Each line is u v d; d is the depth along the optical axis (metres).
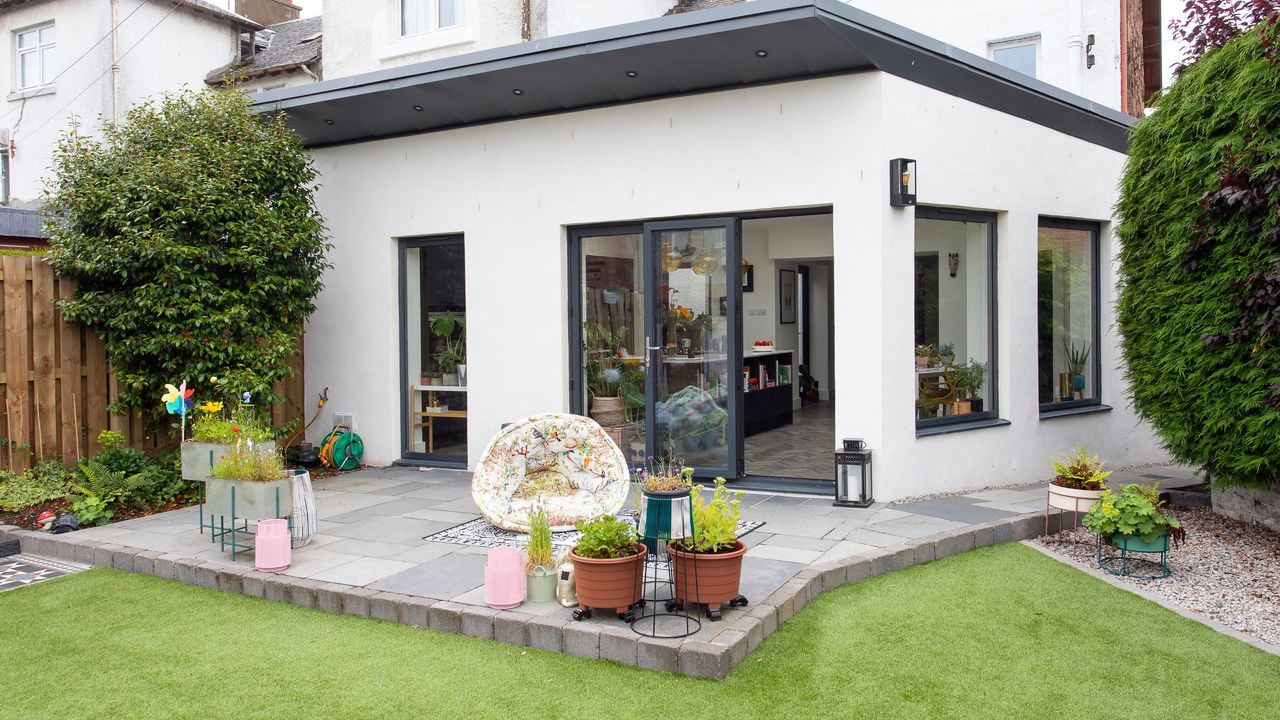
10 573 5.32
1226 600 4.80
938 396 7.19
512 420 8.02
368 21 11.05
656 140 7.23
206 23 15.52
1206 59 6.20
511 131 7.90
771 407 10.93
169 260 6.95
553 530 5.59
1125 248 6.86
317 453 8.59
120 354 7.10
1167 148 6.31
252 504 5.13
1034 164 7.87
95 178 7.14
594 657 3.85
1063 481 5.99
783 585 4.46
